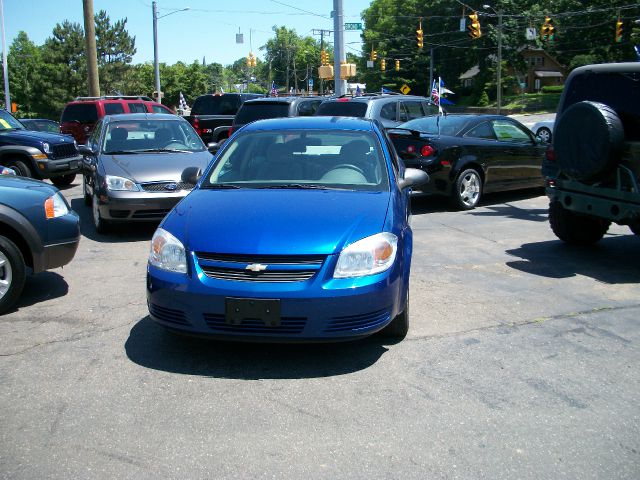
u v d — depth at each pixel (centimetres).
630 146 646
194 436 346
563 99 750
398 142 1055
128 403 384
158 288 430
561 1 6312
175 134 1000
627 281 646
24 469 314
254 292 405
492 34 6788
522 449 335
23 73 8850
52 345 475
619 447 338
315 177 533
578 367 438
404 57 8344
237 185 529
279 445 338
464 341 484
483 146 1070
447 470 315
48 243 575
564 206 734
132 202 841
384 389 404
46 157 1305
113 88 7800
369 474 311
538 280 650
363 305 414
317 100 1642
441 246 802
